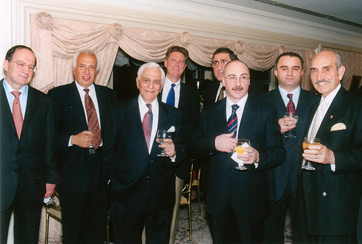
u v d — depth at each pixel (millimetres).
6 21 2953
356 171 1854
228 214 1978
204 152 2041
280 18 5016
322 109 2027
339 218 1808
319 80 1986
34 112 2154
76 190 2371
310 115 2117
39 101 2197
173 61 2949
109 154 2154
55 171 2258
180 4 4090
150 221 2154
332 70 1949
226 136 1911
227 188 1946
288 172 2398
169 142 2039
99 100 2613
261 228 1991
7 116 2068
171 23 4020
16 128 2111
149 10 3857
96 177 2479
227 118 2068
